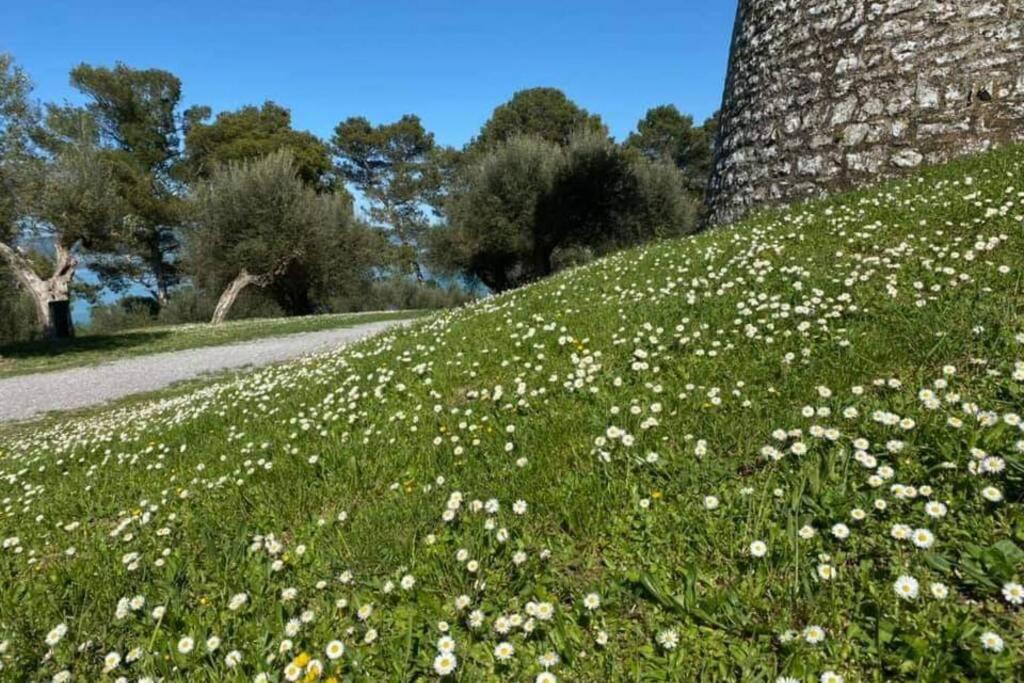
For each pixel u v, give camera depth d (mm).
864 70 10430
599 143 33812
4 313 26938
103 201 22641
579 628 2438
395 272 57094
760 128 11914
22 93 19828
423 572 2916
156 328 29734
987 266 5043
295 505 3951
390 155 67188
